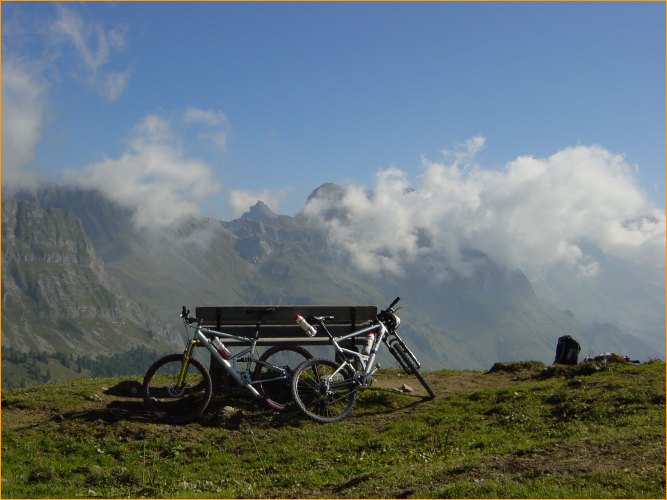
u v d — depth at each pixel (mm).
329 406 13234
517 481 8906
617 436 10477
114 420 12398
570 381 14461
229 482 10391
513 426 12180
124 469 10625
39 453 11188
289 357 13906
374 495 9047
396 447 11531
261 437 12102
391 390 14891
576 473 9000
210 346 13281
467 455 10773
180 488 10047
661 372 14523
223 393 13859
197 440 11945
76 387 14680
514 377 16703
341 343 14281
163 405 13148
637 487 8344
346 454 11336
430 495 8664
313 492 9617
